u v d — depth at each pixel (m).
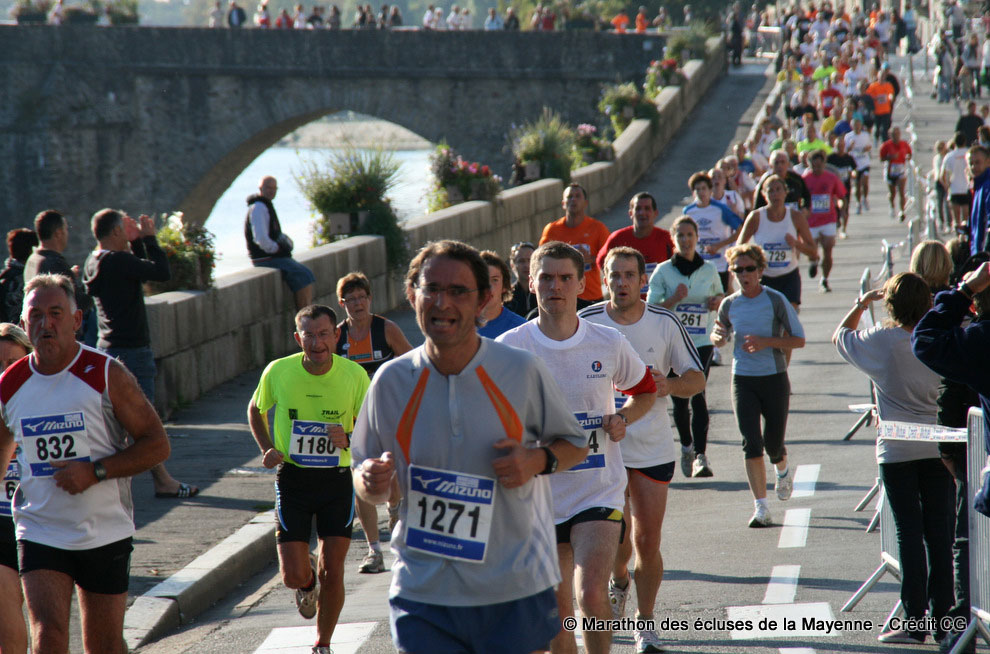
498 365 5.87
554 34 66.56
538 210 39.41
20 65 71.19
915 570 8.51
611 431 7.45
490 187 35.19
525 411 5.91
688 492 14.02
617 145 50.56
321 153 29.08
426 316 5.77
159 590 10.91
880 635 8.63
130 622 10.31
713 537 11.85
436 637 5.80
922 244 10.79
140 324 14.61
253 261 23.33
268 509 13.70
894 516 8.61
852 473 14.21
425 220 30.81
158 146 71.62
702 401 14.51
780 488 12.95
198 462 15.86
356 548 13.06
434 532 5.83
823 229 27.41
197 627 10.64
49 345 7.42
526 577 5.87
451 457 5.82
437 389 5.86
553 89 67.06
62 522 7.44
